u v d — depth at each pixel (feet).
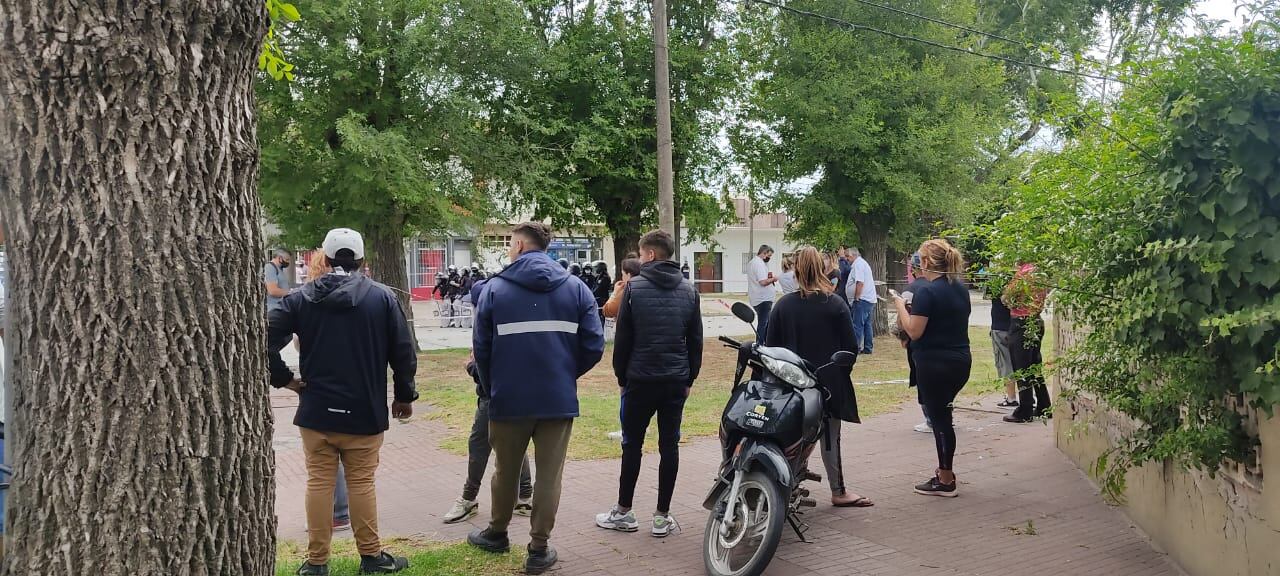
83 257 8.18
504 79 50.39
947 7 59.11
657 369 17.24
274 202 45.65
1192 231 12.51
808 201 58.59
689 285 17.75
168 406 8.44
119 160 8.21
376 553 15.85
